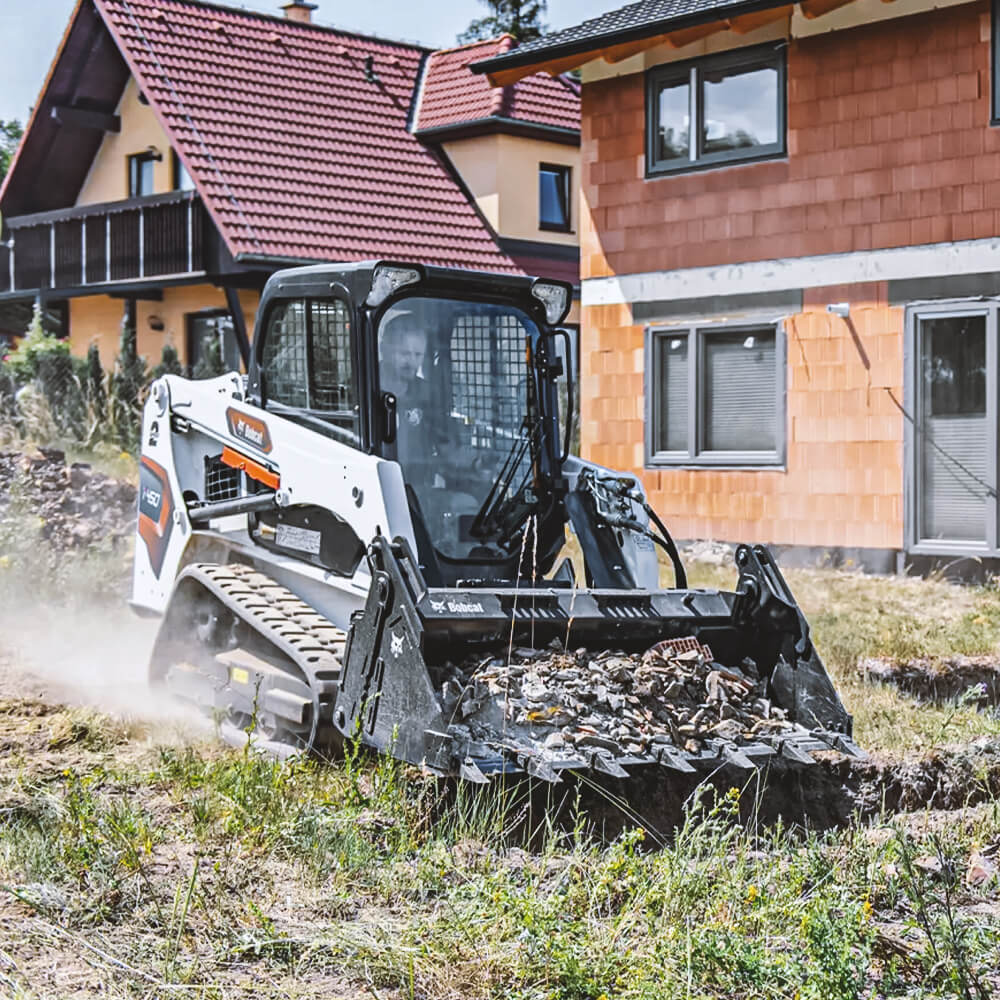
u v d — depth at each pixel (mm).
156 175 25828
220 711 7477
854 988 4273
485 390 7652
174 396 8625
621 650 6984
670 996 4289
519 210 26266
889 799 6793
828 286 15688
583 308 17875
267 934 4715
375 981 4445
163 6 25688
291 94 25719
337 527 7281
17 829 5691
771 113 16141
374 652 6383
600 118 17641
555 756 6035
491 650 6648
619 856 5281
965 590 13867
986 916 5148
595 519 7785
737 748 6379
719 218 16562
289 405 7824
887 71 15156
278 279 7844
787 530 16094
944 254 14805
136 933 4762
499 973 4488
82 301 27969
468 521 7492
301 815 5820
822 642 10547
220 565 8117
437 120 26750
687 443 16984
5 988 4234
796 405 15969
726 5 15266
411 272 7301
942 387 14930
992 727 8078
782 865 5426
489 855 5473
